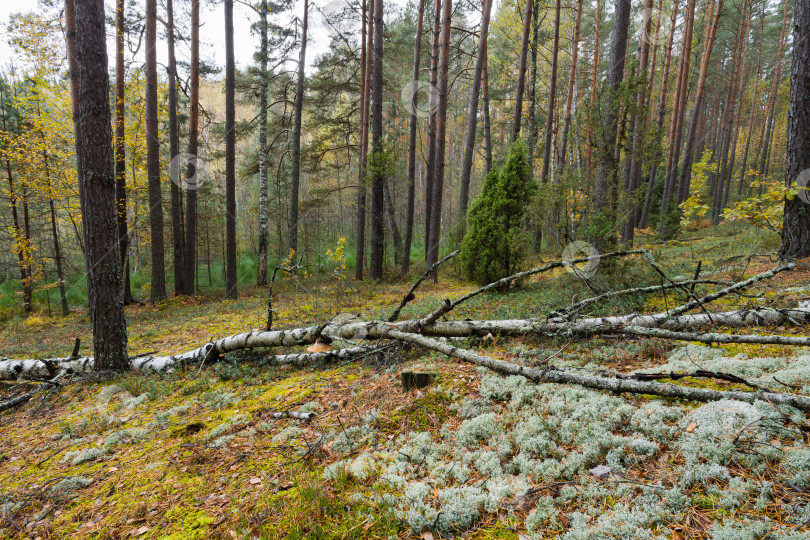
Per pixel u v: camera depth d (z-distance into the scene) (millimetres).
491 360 3748
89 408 5137
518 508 2219
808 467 2004
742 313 4586
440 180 13914
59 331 11711
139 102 15664
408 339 4625
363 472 2729
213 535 2418
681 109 19328
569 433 2699
